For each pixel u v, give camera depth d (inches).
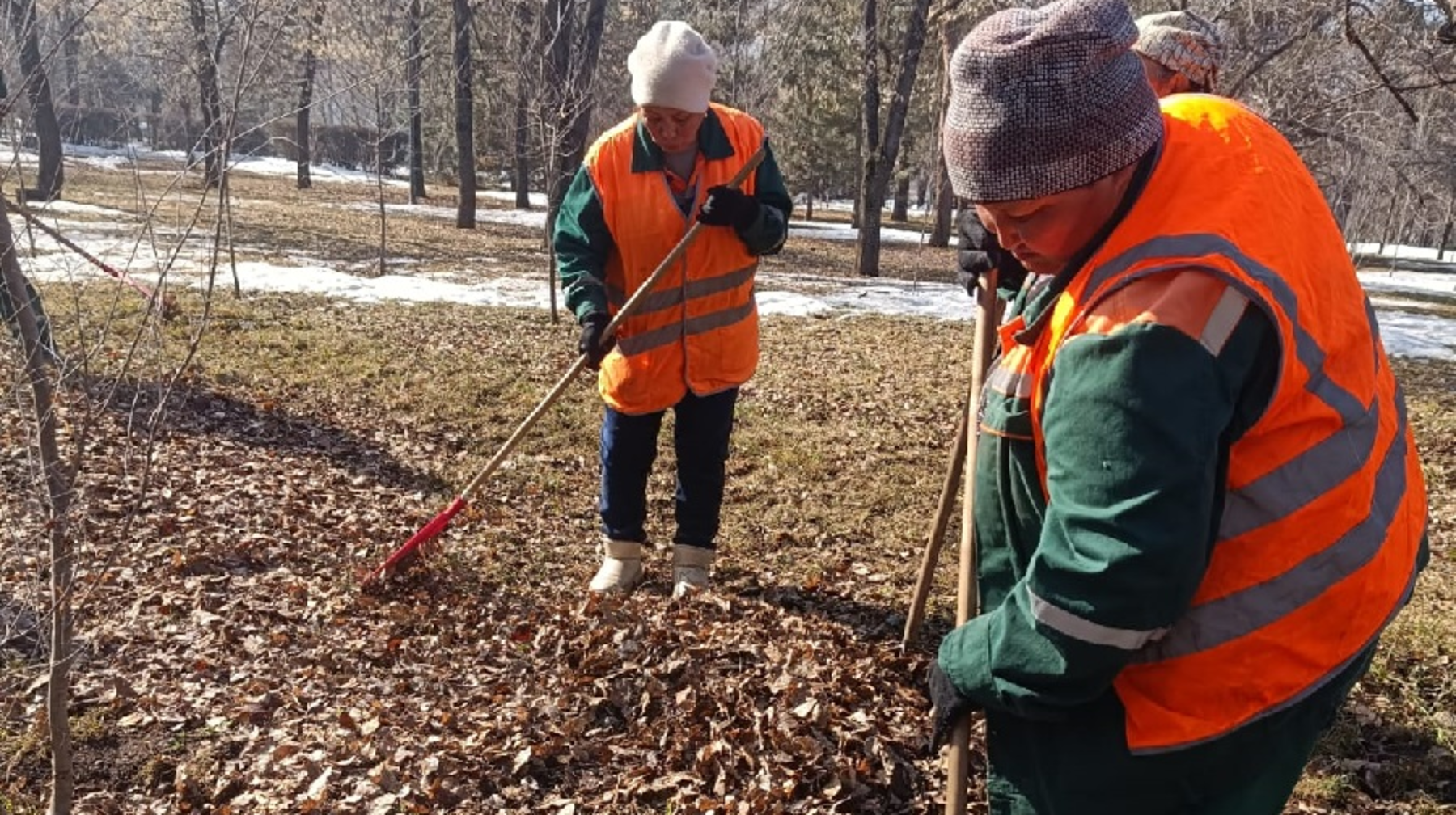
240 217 847.1
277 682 151.3
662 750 138.5
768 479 263.3
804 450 287.0
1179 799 69.4
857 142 1498.5
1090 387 62.0
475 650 163.3
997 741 76.2
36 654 153.2
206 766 131.9
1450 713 146.7
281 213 944.9
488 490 246.2
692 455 179.3
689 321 168.2
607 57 1136.2
